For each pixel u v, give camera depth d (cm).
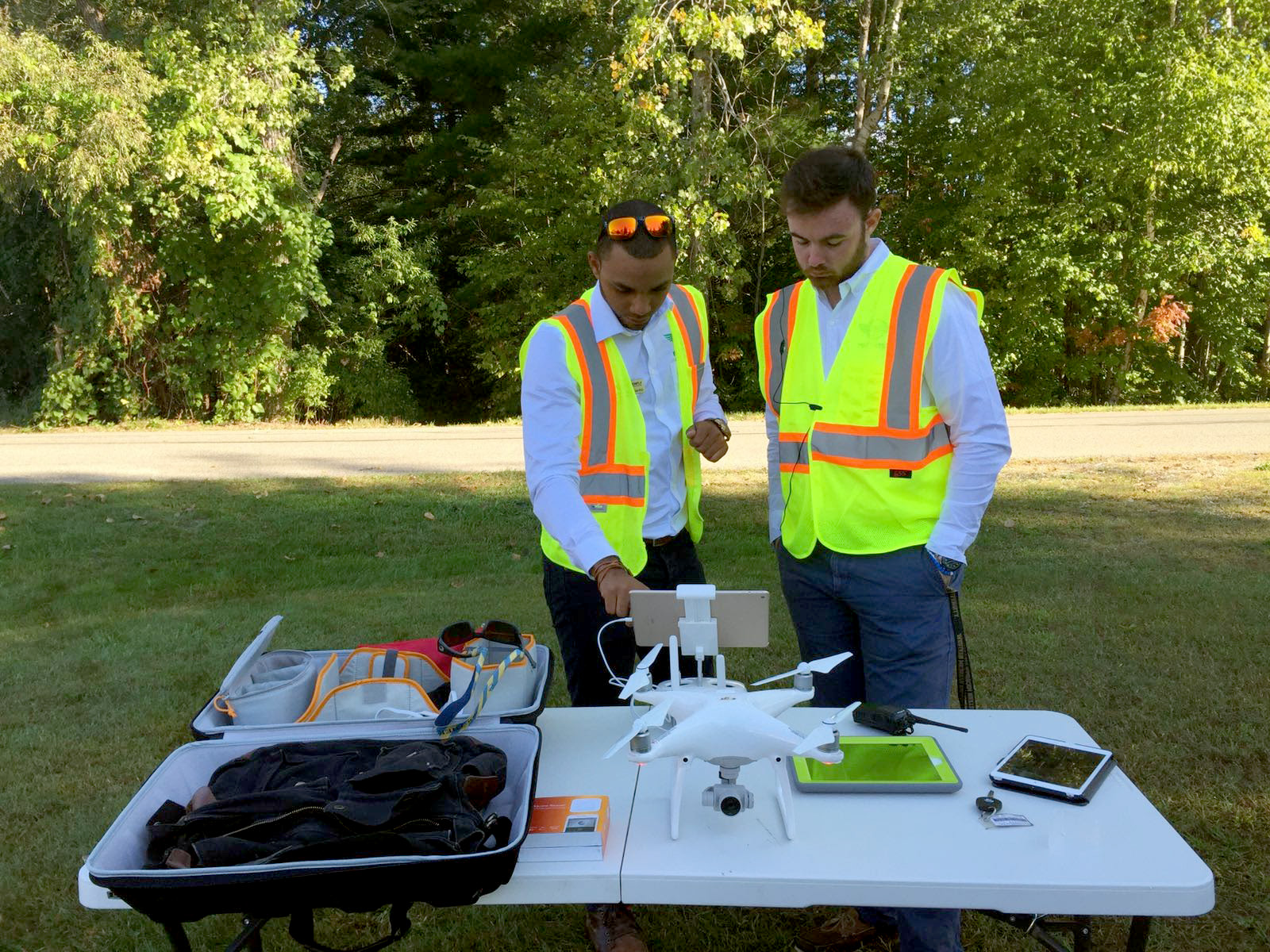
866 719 193
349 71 1598
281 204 1595
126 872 134
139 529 711
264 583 597
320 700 192
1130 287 1888
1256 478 820
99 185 1390
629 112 1467
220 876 135
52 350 1672
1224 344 2000
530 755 176
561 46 2005
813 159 200
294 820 147
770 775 177
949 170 1861
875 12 1912
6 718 395
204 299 1573
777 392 235
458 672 189
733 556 613
